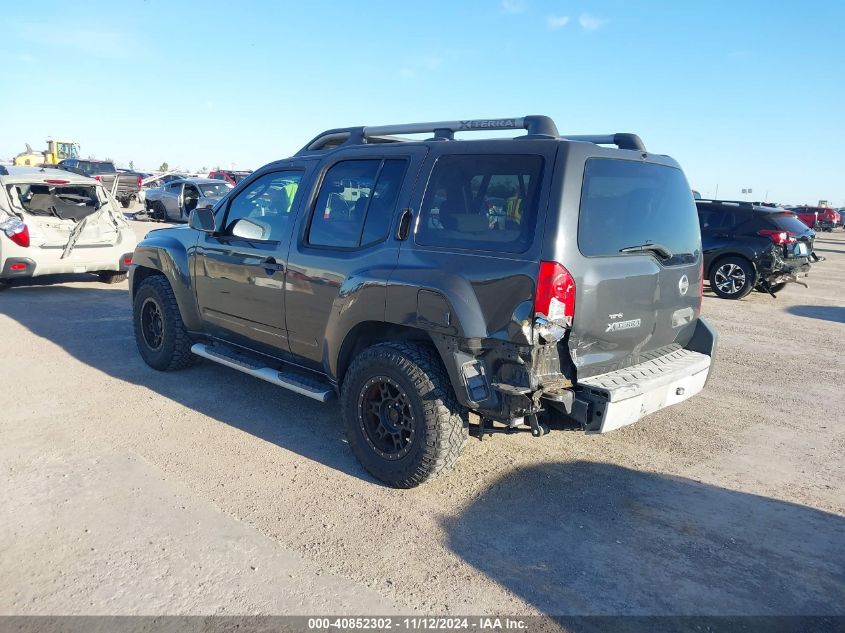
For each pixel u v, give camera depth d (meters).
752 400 5.96
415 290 3.72
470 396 3.55
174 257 5.63
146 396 5.42
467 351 3.56
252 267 4.88
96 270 10.14
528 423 3.61
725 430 5.18
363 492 3.92
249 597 2.92
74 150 42.53
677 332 4.33
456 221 3.75
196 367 6.27
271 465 4.24
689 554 3.38
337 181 4.48
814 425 5.36
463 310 3.52
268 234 4.85
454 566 3.21
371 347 4.00
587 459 4.52
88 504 3.65
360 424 4.07
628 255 3.77
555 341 3.39
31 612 2.77
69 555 3.18
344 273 4.18
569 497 3.96
